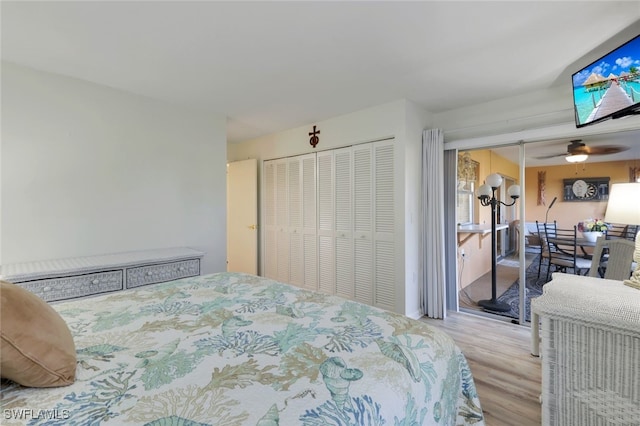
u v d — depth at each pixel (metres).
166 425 0.67
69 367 0.84
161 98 2.94
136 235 2.83
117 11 1.63
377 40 1.94
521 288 3.05
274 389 0.80
